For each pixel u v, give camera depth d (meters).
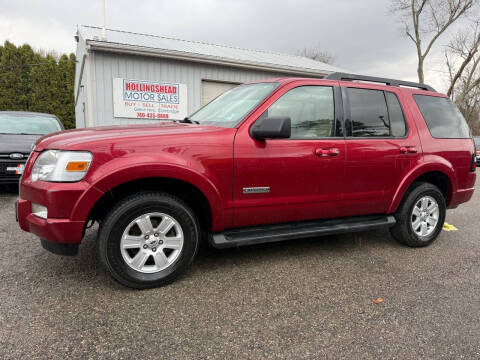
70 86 25.91
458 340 2.09
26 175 2.57
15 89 25.36
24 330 2.07
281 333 2.12
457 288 2.82
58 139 2.54
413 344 2.04
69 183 2.34
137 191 2.69
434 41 22.00
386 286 2.82
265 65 12.19
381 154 3.42
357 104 3.42
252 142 2.84
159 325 2.17
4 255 3.26
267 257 3.41
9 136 6.45
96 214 2.67
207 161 2.67
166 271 2.70
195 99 11.39
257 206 2.91
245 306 2.44
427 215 3.87
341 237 4.18
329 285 2.81
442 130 3.93
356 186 3.34
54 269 2.97
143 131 2.66
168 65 10.75
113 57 9.89
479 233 4.57
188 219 2.72
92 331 2.08
